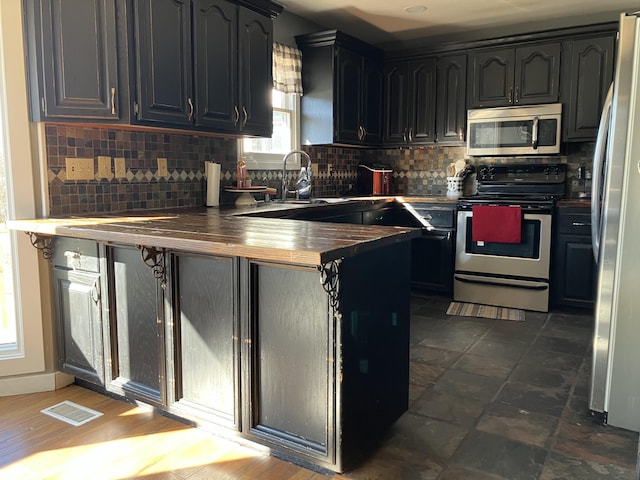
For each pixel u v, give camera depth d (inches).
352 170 203.2
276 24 159.0
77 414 92.7
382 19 172.2
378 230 83.6
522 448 80.3
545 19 173.5
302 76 169.2
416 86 186.4
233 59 123.3
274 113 162.6
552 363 115.7
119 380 94.0
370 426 78.3
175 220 97.7
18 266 99.1
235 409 79.7
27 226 90.7
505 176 179.2
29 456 79.0
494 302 165.2
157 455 79.2
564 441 82.4
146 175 119.6
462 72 177.8
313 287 70.6
